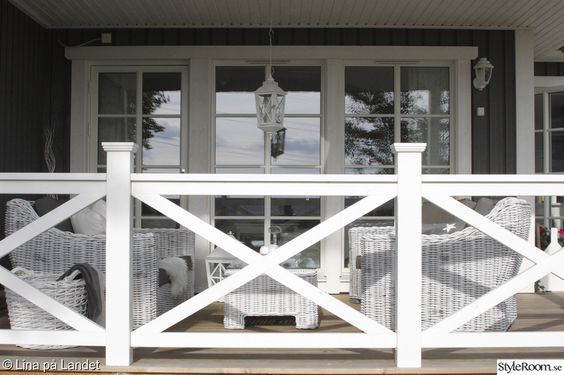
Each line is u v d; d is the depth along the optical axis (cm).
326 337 285
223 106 559
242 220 552
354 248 470
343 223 288
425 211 474
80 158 549
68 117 552
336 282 539
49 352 309
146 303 345
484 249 339
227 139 560
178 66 560
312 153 559
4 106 468
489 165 556
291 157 559
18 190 291
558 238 588
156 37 551
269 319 411
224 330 371
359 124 559
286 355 307
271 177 288
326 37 550
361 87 559
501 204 339
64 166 552
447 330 285
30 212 352
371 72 559
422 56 550
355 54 548
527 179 289
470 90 554
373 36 552
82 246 353
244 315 371
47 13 513
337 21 537
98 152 561
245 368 282
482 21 538
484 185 290
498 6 497
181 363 290
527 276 288
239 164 559
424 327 337
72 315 288
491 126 556
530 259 289
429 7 499
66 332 287
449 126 561
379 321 354
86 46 549
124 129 561
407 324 284
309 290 287
